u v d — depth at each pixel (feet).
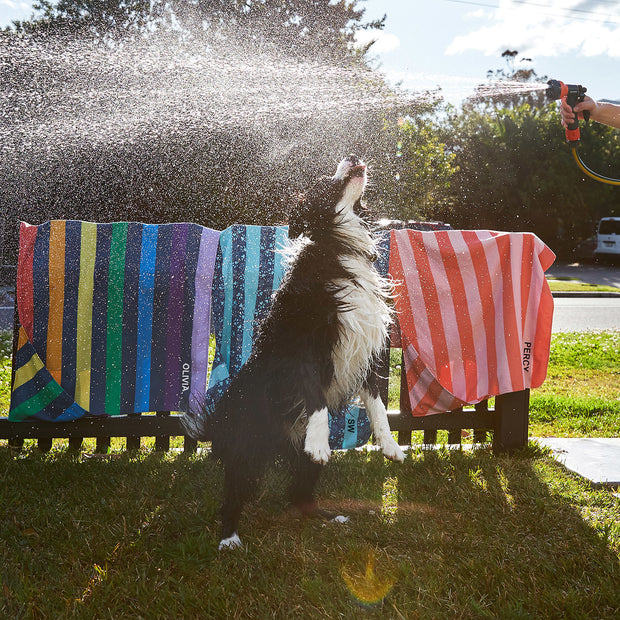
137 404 11.85
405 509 10.19
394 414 12.60
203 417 9.53
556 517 9.75
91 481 10.89
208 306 11.75
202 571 8.28
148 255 11.69
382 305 9.09
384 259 12.00
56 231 11.52
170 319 11.75
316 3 38.70
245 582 7.91
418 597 7.54
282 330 8.54
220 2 37.32
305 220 8.91
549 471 11.75
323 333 8.38
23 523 9.36
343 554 8.63
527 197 85.15
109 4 36.29
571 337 30.63
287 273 9.04
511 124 82.89
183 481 10.98
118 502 10.11
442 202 58.90
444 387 12.21
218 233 11.82
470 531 9.29
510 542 9.02
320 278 8.55
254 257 11.73
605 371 23.16
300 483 9.78
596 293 53.16
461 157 81.87
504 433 12.75
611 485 11.23
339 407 9.40
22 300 11.52
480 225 86.07
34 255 11.51
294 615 7.28
